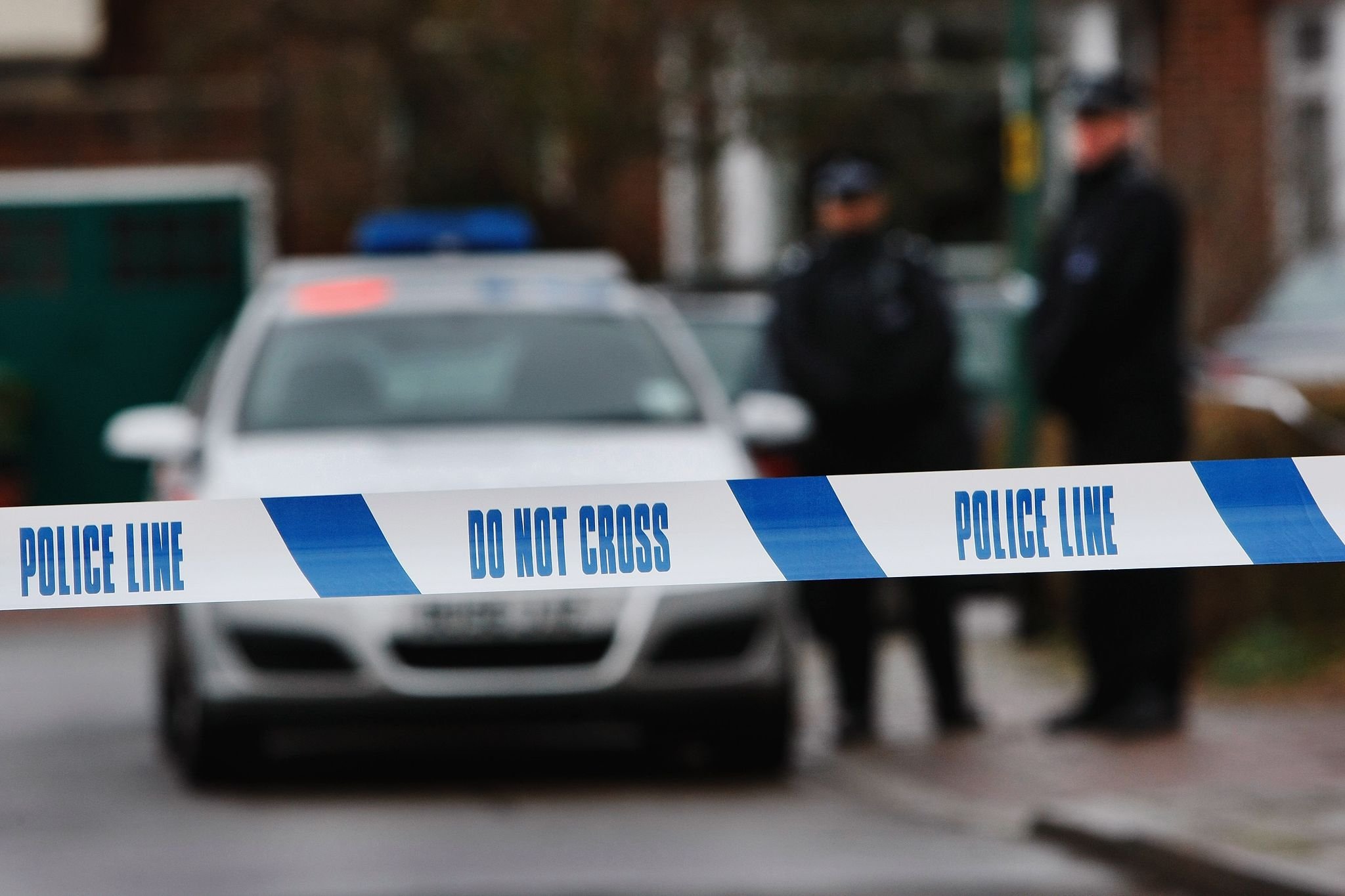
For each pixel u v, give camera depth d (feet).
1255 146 267.18
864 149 238.27
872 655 122.01
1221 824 89.51
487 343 122.01
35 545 59.41
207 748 106.32
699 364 130.21
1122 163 117.08
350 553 59.98
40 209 255.50
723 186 254.27
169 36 226.79
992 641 161.99
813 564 60.54
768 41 221.66
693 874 86.89
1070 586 154.71
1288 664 132.46
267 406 117.70
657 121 217.36
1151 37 268.62
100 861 90.43
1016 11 177.17
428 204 220.02
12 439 250.57
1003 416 179.93
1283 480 61.00
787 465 149.79
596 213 220.43
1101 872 87.76
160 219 255.09
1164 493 61.11
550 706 103.81
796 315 124.36
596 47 216.95
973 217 257.75
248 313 130.52
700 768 114.62
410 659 104.12
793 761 113.70
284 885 85.05
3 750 122.93
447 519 60.13
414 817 100.01
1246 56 268.62
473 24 215.72
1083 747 114.01
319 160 242.78
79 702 144.66
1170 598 116.06
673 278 254.06
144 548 59.52
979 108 248.52
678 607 105.19
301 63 240.32
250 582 59.93
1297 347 199.41
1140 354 116.37
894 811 101.86
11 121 254.47
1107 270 115.55
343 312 123.85
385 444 113.19
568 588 60.39
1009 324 182.39
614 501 60.29
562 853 91.35
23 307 256.73
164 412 123.34
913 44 241.35
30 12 252.83
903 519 60.75
